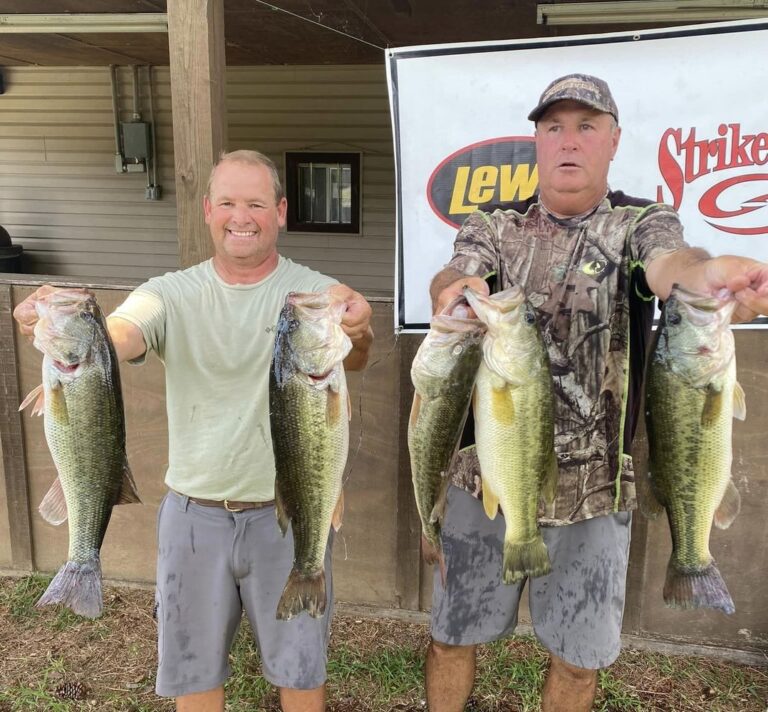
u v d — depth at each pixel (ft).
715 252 8.87
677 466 5.78
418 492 6.01
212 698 7.33
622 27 16.25
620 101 8.79
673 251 6.12
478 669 9.70
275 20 16.71
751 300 5.08
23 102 23.90
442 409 5.74
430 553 6.81
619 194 6.97
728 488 6.04
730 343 5.51
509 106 9.04
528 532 5.97
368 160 22.31
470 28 17.12
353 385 10.19
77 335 5.66
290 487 6.02
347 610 10.95
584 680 7.37
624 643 10.25
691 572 5.93
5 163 24.52
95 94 23.47
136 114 23.34
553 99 6.52
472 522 7.33
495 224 7.13
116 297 10.34
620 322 6.73
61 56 21.52
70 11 16.21
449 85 9.12
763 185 8.61
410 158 9.36
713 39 8.43
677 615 10.11
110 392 5.85
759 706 9.05
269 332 6.84
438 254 9.50
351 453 10.40
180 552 7.03
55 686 9.32
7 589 11.39
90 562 5.91
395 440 10.24
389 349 10.02
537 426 5.81
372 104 21.94
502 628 7.52
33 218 24.82
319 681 7.07
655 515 6.14
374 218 22.72
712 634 10.06
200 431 6.95
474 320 5.69
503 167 9.18
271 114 22.50
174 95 8.80
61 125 23.88
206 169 8.90
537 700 9.12
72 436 5.74
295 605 6.21
